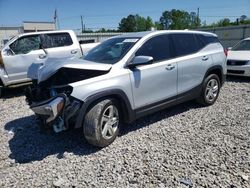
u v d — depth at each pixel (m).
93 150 3.80
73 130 4.54
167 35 4.76
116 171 3.24
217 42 5.85
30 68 4.56
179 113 5.28
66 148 3.92
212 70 5.55
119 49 4.32
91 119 3.63
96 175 3.18
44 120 3.70
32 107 3.61
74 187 2.96
